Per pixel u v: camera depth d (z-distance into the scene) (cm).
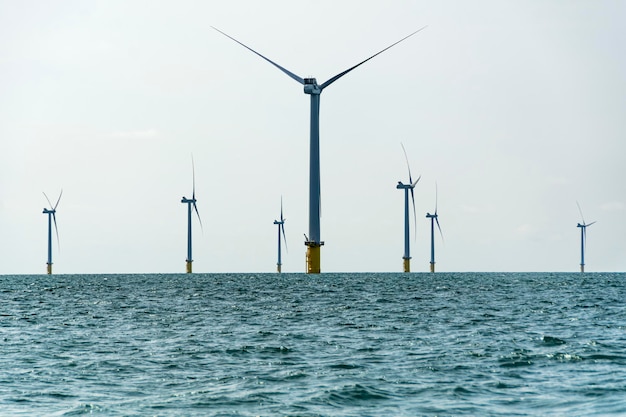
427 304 19600
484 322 14262
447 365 8925
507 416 6381
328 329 13125
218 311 17625
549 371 8469
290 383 7881
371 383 7819
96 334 12638
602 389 7369
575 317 15325
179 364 9212
